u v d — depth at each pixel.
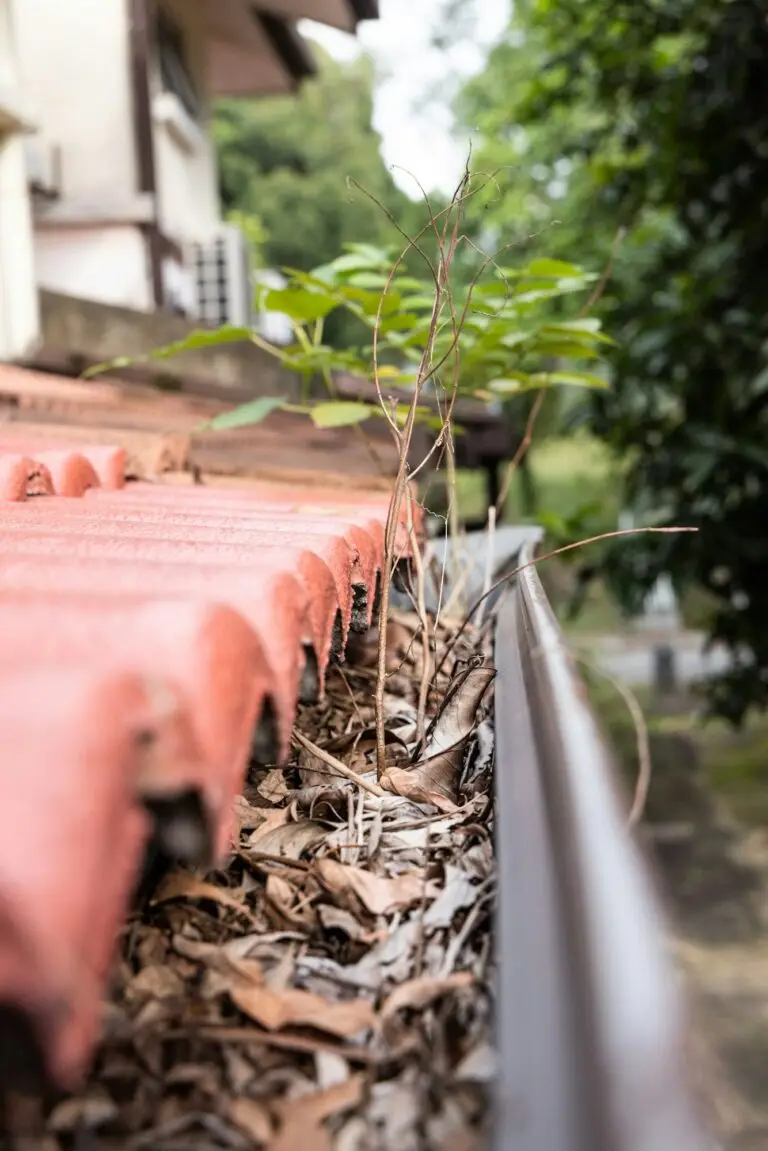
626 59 9.77
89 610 0.93
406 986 1.11
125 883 0.68
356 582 1.63
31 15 9.09
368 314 2.88
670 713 16.50
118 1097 0.98
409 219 17.69
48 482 2.13
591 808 0.88
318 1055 1.04
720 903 9.40
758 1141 5.32
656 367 9.24
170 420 4.37
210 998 1.14
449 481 2.66
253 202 30.45
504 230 14.47
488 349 2.91
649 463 9.64
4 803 0.62
